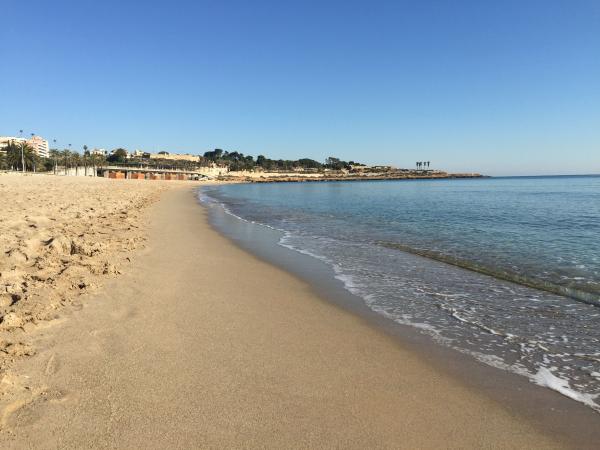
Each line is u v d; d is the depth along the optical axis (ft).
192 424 11.66
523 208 108.47
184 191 224.94
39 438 10.69
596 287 29.19
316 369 15.80
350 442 11.25
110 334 17.66
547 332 20.76
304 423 12.05
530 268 35.37
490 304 25.22
